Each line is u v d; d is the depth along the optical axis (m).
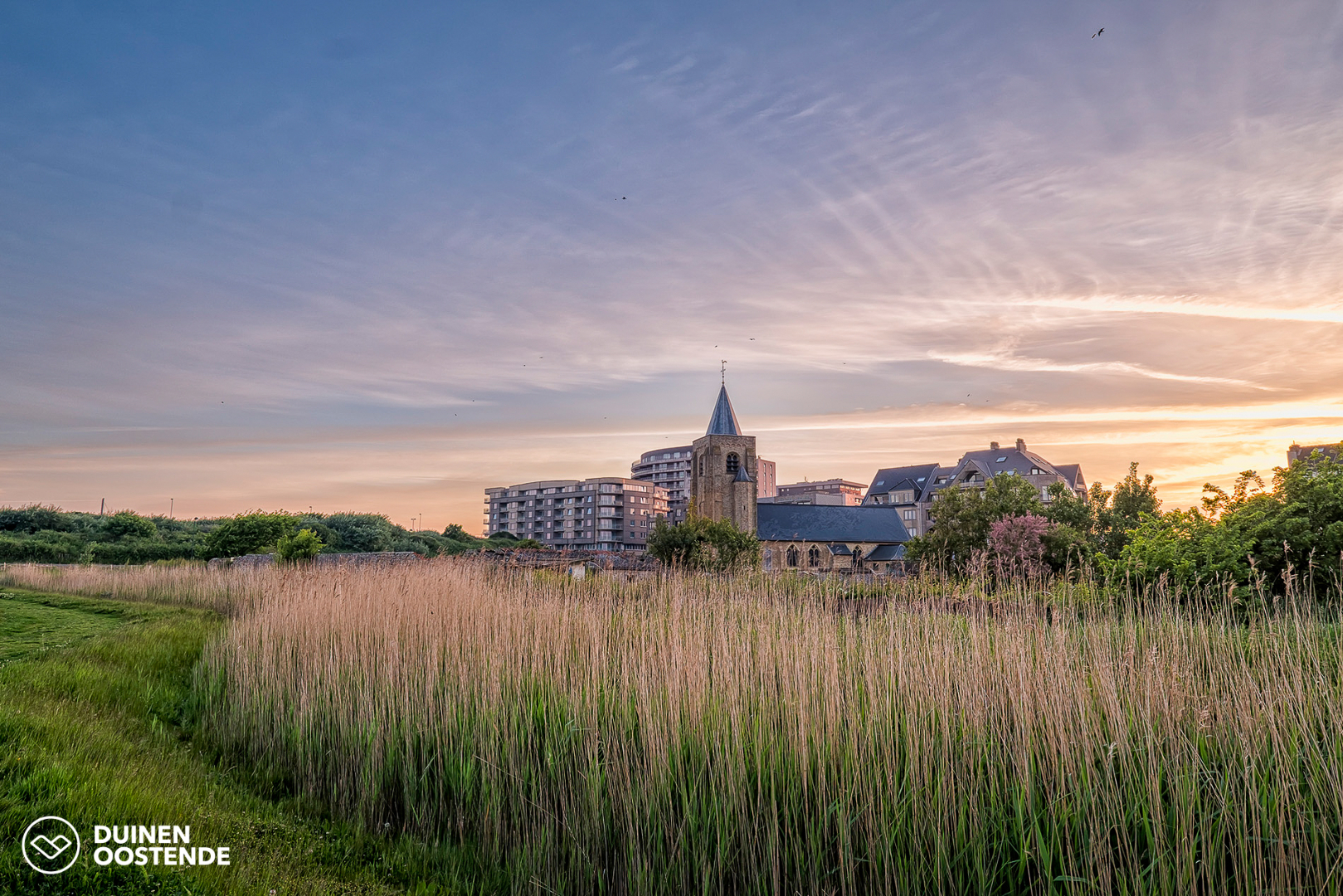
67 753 7.22
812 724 7.20
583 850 7.02
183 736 10.56
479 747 8.50
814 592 11.66
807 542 76.06
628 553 26.81
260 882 5.86
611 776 7.45
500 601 12.67
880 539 78.44
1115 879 5.88
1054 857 6.14
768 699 7.90
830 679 7.45
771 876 6.58
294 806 8.36
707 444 83.62
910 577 13.11
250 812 7.65
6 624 17.11
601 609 11.84
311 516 67.19
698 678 8.07
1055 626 7.99
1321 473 14.27
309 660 11.41
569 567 20.64
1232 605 8.93
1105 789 6.11
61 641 15.04
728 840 6.78
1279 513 13.55
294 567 24.98
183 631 17.33
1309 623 7.95
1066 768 6.11
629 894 6.78
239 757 9.91
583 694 8.36
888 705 6.93
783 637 8.83
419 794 8.68
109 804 6.21
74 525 58.72
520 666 9.28
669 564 20.61
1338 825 5.61
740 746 6.97
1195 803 5.66
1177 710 6.28
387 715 9.55
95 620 19.06
